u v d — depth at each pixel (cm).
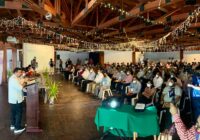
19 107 516
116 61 2392
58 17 710
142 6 648
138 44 1841
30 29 1195
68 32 1292
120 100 479
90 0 621
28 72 904
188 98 474
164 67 1338
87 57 2570
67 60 2311
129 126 396
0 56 1291
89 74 1191
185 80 777
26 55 1755
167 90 621
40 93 974
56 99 900
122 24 1150
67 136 489
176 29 948
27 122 516
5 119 611
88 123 581
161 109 509
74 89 1191
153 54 2683
